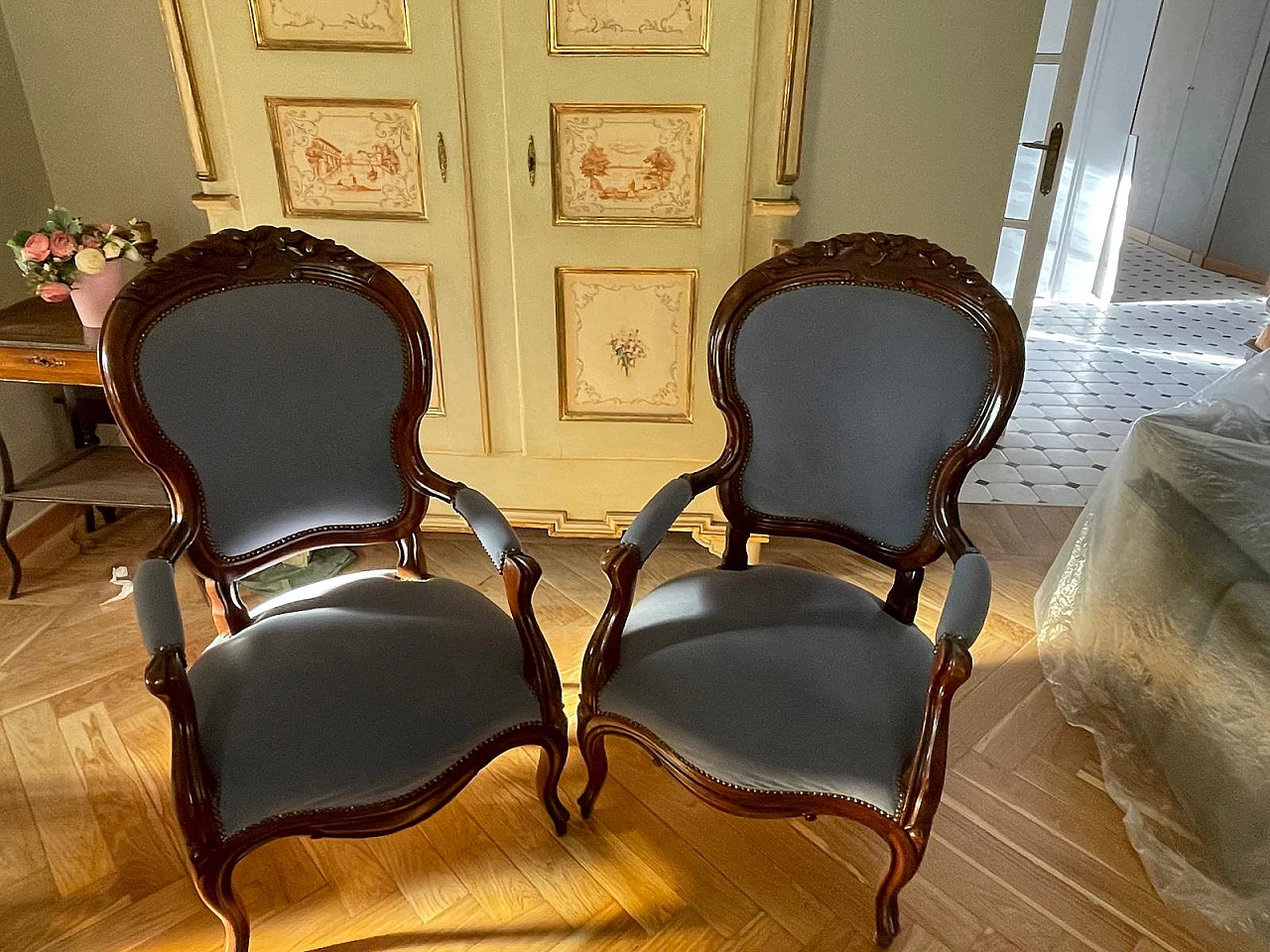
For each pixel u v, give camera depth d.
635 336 2.04
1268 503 1.47
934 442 1.40
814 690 1.27
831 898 1.45
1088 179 4.64
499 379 2.11
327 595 1.45
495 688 1.32
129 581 2.23
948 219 2.30
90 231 1.97
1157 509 1.66
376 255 1.97
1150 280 5.27
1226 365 3.92
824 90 2.16
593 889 1.47
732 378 1.49
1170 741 1.62
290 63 1.80
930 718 1.16
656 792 1.66
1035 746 1.78
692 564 2.38
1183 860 1.50
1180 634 1.58
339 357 1.41
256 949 1.36
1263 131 5.14
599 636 1.37
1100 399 3.54
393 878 1.48
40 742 1.73
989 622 2.15
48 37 2.14
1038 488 2.84
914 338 1.39
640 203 1.91
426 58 1.78
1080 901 1.45
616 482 2.20
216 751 1.17
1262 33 5.07
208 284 1.32
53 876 1.46
